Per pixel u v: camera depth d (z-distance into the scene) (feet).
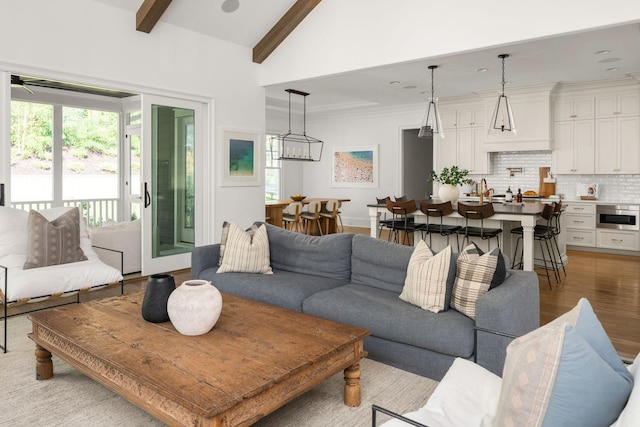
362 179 35.27
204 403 5.42
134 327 7.99
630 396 3.52
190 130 18.86
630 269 19.44
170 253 18.30
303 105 33.60
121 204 27.53
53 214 13.03
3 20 13.47
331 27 18.74
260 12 18.86
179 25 17.90
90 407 7.75
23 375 8.94
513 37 14.39
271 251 13.14
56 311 8.90
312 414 7.63
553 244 19.85
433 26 15.99
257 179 21.48
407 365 9.15
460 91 26.55
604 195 24.97
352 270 11.68
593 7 13.07
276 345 7.21
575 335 3.54
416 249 10.18
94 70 15.52
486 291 8.73
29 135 24.49
